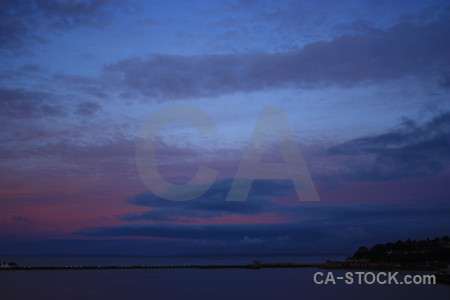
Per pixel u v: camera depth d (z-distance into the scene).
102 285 164.50
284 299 122.88
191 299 124.12
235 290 145.38
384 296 127.38
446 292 136.00
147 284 168.38
